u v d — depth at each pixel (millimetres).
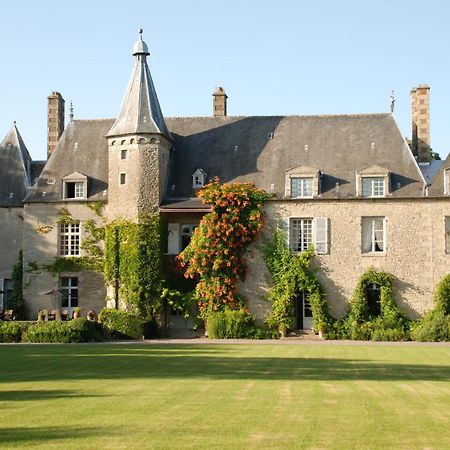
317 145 41812
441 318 36594
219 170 41562
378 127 42188
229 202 39344
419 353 27516
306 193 39750
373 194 39344
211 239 39062
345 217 39250
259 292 39250
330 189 39750
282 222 39438
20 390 15703
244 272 39281
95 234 41219
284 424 11703
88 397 14578
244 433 10938
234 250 39250
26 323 34125
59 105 47781
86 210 41406
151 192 40000
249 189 39656
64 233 41812
